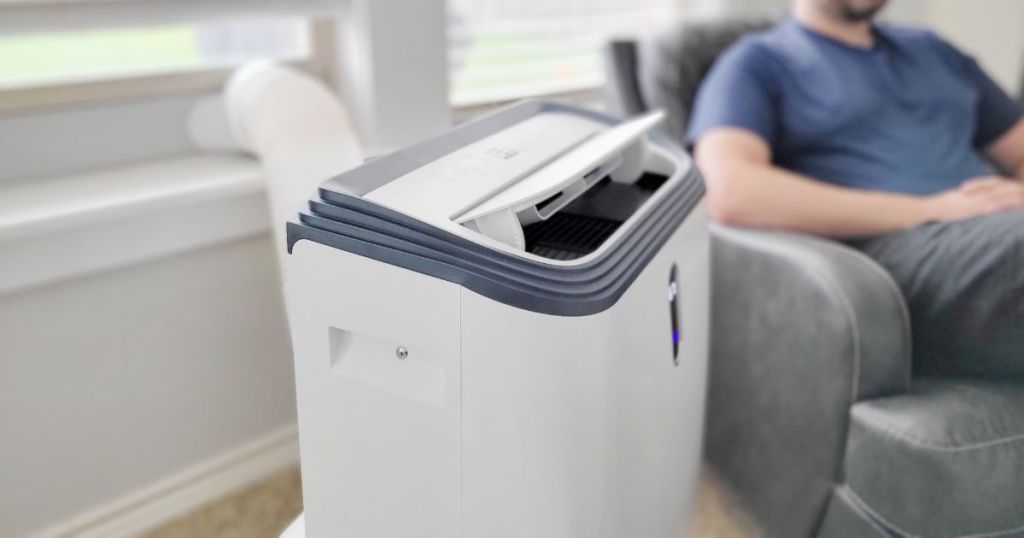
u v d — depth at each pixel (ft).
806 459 3.35
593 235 2.61
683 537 3.18
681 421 2.78
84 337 3.52
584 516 2.18
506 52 5.23
